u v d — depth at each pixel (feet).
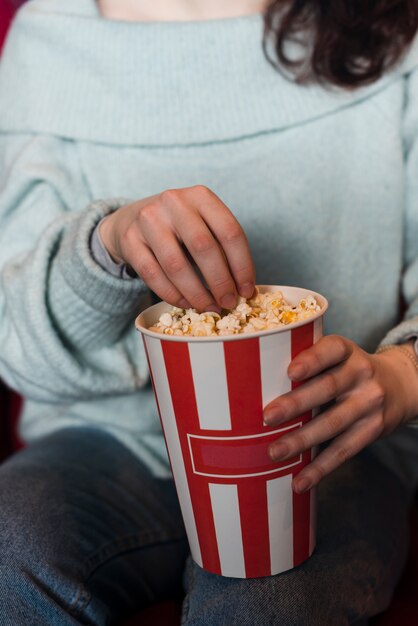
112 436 2.85
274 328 1.78
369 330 2.95
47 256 2.48
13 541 2.15
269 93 2.82
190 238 1.90
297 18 2.76
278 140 2.83
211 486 1.96
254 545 2.02
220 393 1.83
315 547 2.23
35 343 2.52
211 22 2.79
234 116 2.81
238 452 1.90
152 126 2.82
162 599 2.57
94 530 2.39
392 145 2.84
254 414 1.86
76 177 2.89
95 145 2.87
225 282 1.91
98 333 2.55
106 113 2.83
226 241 1.91
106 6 3.09
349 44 2.74
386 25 2.73
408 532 2.70
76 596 2.11
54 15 2.87
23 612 2.02
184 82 2.81
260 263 2.88
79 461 2.66
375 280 2.93
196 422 1.89
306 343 1.86
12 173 2.81
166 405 1.95
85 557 2.30
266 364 1.81
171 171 2.84
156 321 2.07
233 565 2.05
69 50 2.86
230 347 1.78
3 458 3.43
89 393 2.66
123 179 2.86
